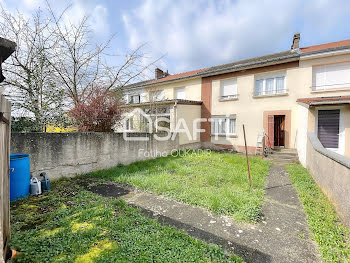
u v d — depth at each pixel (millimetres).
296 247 2439
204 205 3623
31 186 3932
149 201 3832
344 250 2328
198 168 6578
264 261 2174
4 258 1965
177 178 5375
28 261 1978
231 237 2637
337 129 7102
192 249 2262
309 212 3404
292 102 9266
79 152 5465
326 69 8523
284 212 3463
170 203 3750
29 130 5172
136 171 6078
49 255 2066
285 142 9539
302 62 8953
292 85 9250
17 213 3104
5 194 2061
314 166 5500
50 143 4766
